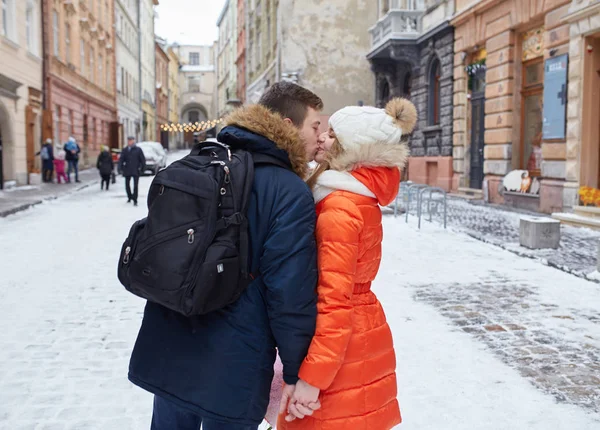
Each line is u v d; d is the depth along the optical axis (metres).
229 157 2.00
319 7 27.77
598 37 12.43
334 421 2.01
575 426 3.45
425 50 21.48
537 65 15.24
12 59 21.70
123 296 6.48
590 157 12.76
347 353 2.03
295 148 2.07
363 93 28.09
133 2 54.97
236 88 58.94
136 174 16.69
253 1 42.59
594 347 4.82
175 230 1.86
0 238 10.55
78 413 3.61
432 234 11.09
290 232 1.91
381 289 6.76
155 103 70.75
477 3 16.97
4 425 3.44
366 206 2.04
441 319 5.59
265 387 1.99
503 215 13.95
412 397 3.84
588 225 11.68
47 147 25.03
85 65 35.12
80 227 12.07
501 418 3.55
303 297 1.89
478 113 18.39
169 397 1.96
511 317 5.66
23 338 5.04
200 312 1.84
